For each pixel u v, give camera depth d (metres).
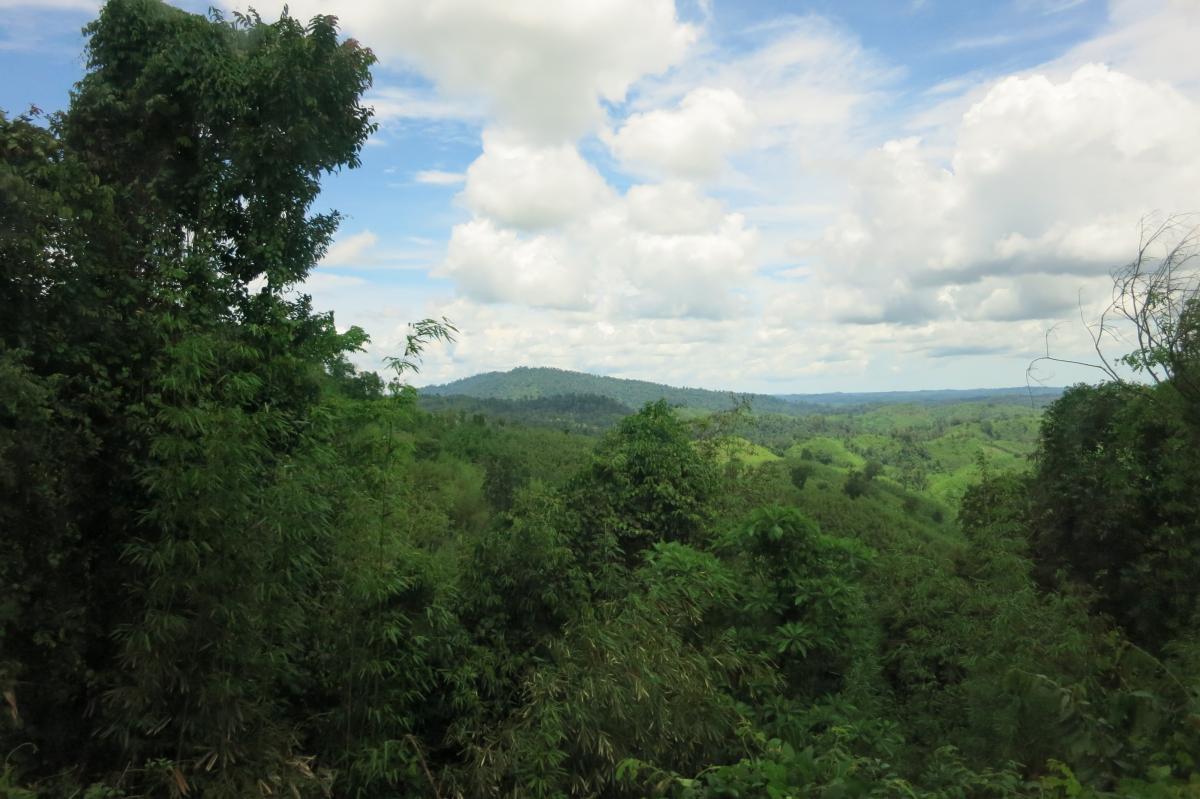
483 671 6.04
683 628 6.00
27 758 4.66
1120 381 6.77
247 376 5.49
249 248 8.12
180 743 4.70
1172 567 8.08
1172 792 3.09
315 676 5.68
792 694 6.17
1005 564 7.33
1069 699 3.85
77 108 7.80
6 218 5.18
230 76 7.84
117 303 6.18
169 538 4.61
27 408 4.78
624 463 9.73
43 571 5.11
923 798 3.49
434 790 5.13
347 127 8.77
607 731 4.58
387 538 5.79
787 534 6.88
